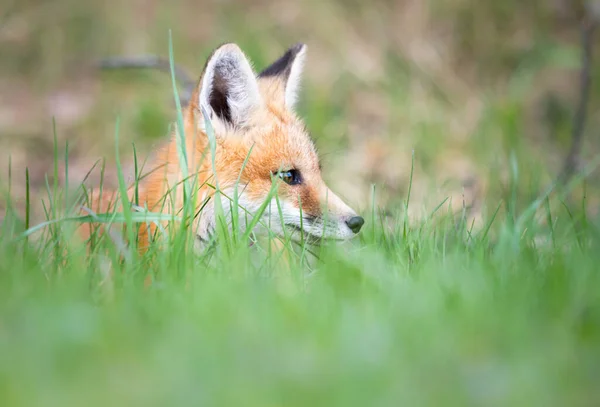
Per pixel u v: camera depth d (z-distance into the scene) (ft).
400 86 67.67
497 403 17.38
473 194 50.11
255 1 73.31
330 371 18.16
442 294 23.13
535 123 68.59
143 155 59.67
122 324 20.61
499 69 71.77
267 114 34.81
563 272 24.89
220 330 20.26
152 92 66.64
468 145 62.64
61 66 69.56
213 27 71.41
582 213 32.91
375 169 57.88
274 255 30.71
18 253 28.58
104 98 66.23
